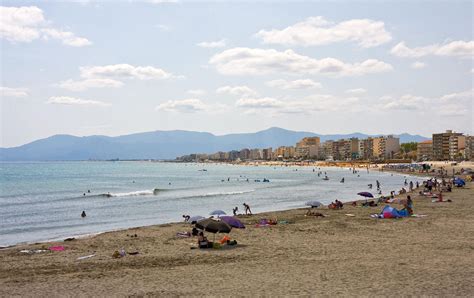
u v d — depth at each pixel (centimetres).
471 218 3656
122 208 5969
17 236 3741
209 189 10006
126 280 1814
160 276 1875
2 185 11481
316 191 9012
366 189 9388
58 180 14200
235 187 10650
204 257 2330
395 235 2872
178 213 5347
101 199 7406
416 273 1775
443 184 7744
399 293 1502
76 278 1878
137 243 2870
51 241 3228
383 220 3662
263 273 1875
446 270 1819
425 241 2603
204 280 1778
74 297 1584
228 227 2569
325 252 2361
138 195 8238
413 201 5309
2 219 4912
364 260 2091
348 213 4397
